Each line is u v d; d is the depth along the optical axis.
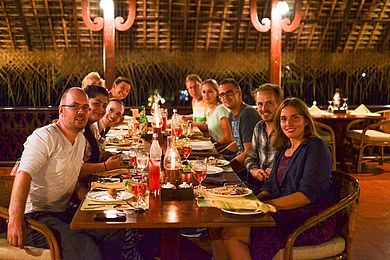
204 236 4.20
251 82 9.38
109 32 7.00
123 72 9.20
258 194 3.46
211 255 3.80
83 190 3.37
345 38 9.05
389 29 8.90
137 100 9.36
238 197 2.73
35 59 8.98
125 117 7.20
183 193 2.71
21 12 8.12
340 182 3.18
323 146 3.03
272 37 7.21
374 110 8.44
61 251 2.78
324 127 7.10
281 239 2.84
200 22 8.62
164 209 2.54
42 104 9.27
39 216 2.93
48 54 8.96
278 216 2.95
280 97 3.81
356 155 7.53
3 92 9.16
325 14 8.56
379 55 9.28
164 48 9.08
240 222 2.35
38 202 2.99
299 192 2.96
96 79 6.04
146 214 2.45
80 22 8.43
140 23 8.51
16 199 2.70
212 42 9.02
